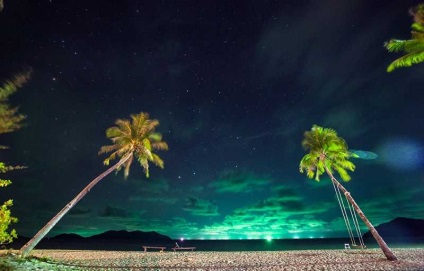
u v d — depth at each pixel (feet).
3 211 49.37
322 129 108.27
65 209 80.59
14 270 46.09
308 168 110.32
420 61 71.00
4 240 49.42
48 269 53.01
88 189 87.20
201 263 72.08
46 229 75.15
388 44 72.02
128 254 114.52
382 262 64.90
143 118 107.86
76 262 74.18
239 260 79.77
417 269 48.65
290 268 58.75
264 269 58.23
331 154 105.91
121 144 104.22
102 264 69.82
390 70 73.67
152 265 67.72
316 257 85.51
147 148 107.86
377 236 70.59
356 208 76.54
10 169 45.68
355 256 84.89
